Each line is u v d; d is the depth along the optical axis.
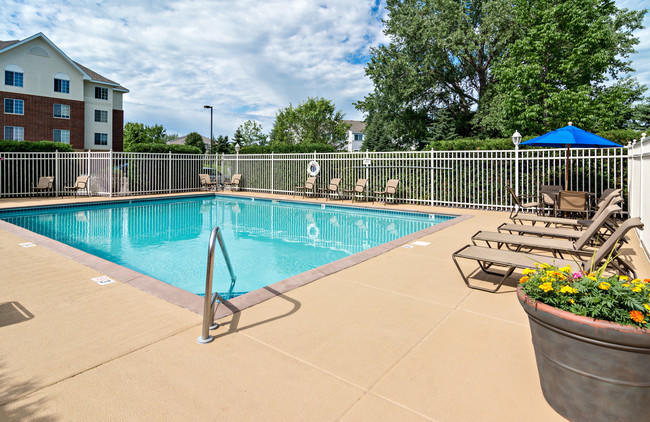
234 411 2.04
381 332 3.06
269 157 17.92
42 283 4.29
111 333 3.01
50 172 16.09
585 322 1.76
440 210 11.59
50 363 2.54
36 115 28.61
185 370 2.46
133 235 9.04
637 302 1.75
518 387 2.27
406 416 2.00
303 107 42.06
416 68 24.09
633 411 1.76
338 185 15.05
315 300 3.81
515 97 17.14
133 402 2.12
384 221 10.93
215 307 3.56
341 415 2.01
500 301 3.78
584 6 16.48
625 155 9.04
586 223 6.32
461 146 12.61
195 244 8.07
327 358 2.63
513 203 10.84
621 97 20.47
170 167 18.11
